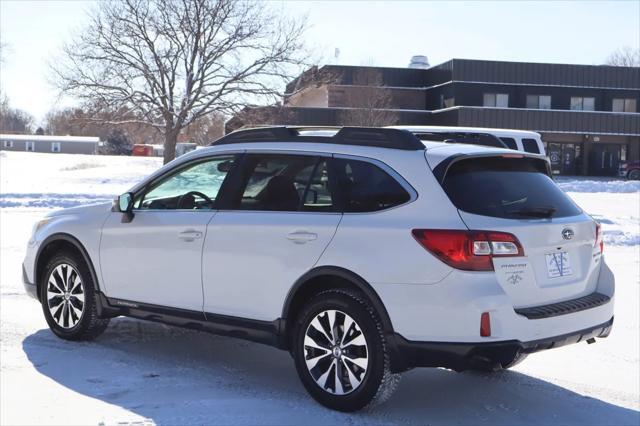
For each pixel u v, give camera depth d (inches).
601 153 2031.3
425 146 194.5
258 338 203.6
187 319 218.7
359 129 201.2
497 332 171.3
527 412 194.7
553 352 256.1
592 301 195.2
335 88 1895.9
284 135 212.5
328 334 189.2
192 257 215.8
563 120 1932.8
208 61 1248.2
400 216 182.9
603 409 198.2
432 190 182.1
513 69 1959.9
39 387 201.9
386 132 196.2
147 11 1212.5
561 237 190.2
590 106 2007.9
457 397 205.9
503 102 1964.8
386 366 180.2
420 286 175.2
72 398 193.5
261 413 185.9
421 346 175.9
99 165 1625.2
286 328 197.9
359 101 1811.0
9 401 189.9
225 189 216.7
